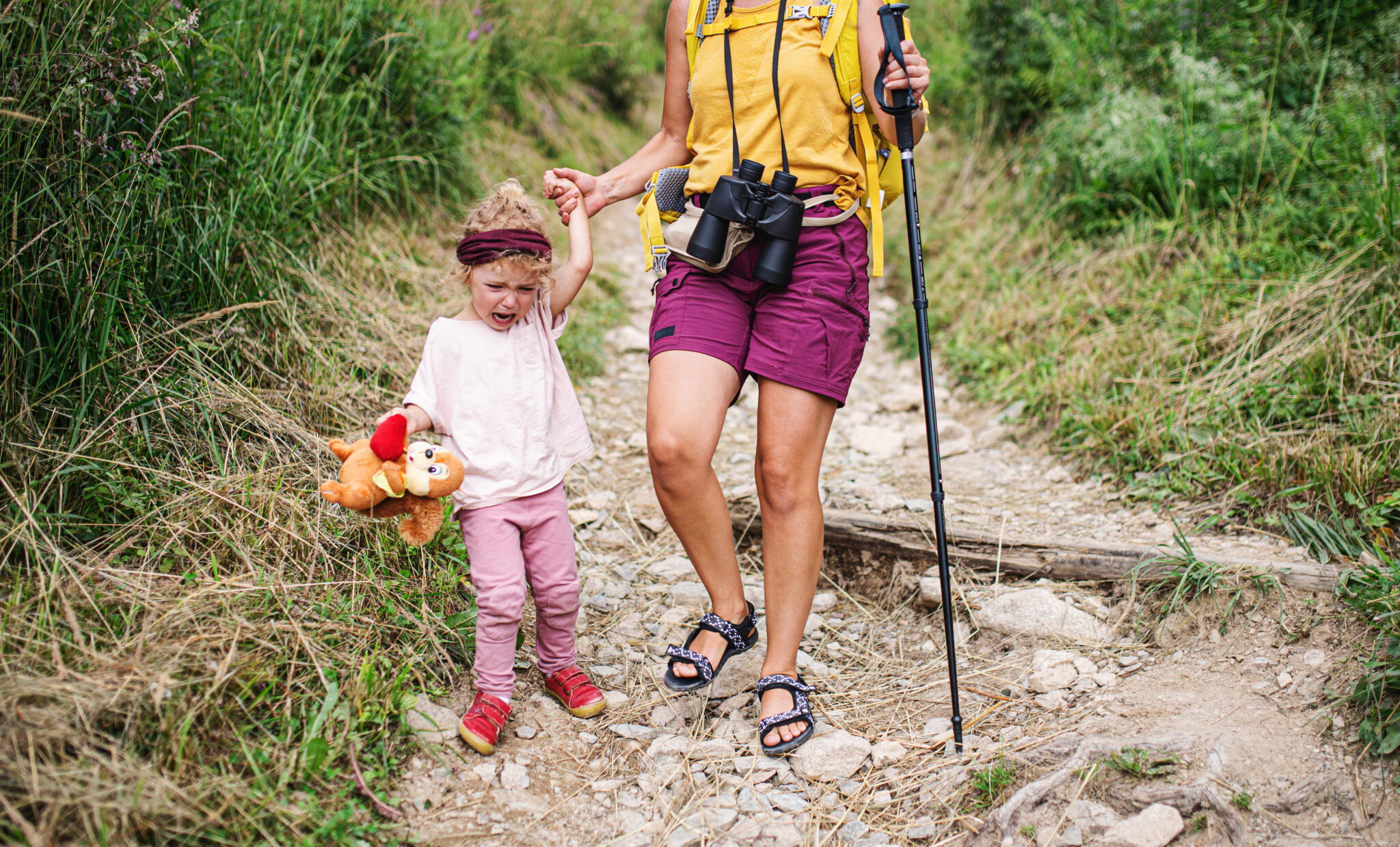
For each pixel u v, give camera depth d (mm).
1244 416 3340
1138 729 2139
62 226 2469
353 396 3188
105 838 1572
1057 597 2775
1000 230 5406
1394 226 3588
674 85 2420
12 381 2303
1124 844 1855
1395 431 2891
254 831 1738
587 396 4328
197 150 3049
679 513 2238
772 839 1980
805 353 2141
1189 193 4473
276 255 3398
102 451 2373
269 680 2020
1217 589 2523
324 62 4305
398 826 1896
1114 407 3576
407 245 4387
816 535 2221
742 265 2193
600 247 6035
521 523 2158
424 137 4941
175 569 2238
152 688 1834
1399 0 4695
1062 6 5867
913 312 5004
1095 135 4898
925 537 3064
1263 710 2152
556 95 7238
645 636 2732
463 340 2125
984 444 3949
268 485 2521
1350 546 2646
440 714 2199
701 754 2236
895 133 2215
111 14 2646
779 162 2162
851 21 2137
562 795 2064
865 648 2766
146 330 2684
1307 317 3553
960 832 1979
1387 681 2051
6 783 1609
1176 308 4016
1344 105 4328
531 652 2545
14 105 2359
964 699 2432
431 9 5621
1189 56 4875
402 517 2084
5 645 1872
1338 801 1916
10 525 2107
